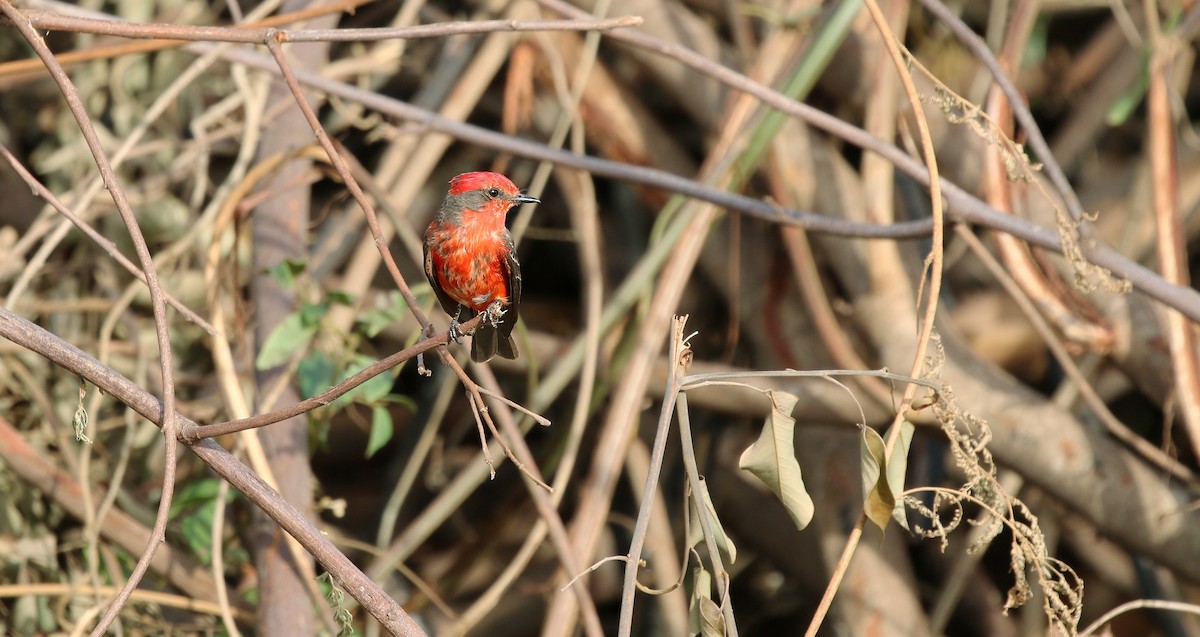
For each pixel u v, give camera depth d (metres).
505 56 12.47
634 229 13.59
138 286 10.51
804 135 12.30
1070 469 10.53
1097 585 13.25
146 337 11.77
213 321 9.02
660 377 12.06
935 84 7.38
